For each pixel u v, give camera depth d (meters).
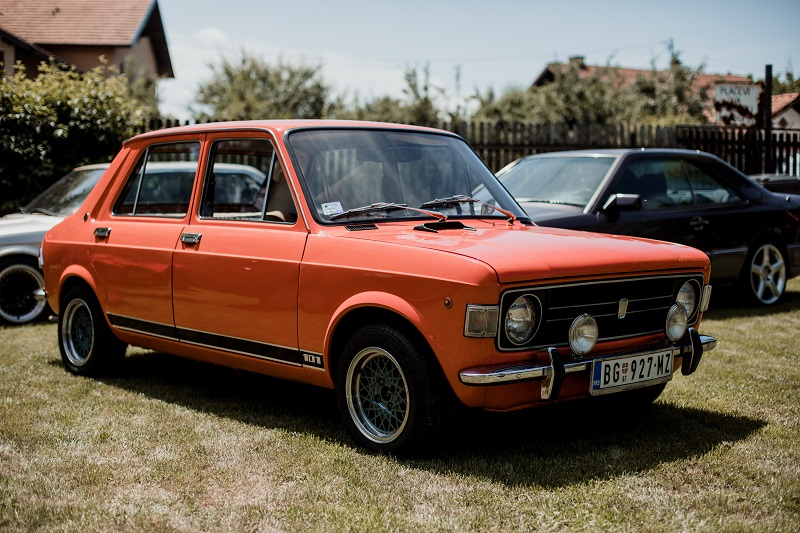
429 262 3.75
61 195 9.17
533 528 3.18
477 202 4.78
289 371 4.41
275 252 4.38
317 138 4.65
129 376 5.83
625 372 3.92
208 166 5.00
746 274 8.28
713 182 8.26
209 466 3.91
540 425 4.52
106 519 3.30
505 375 3.56
